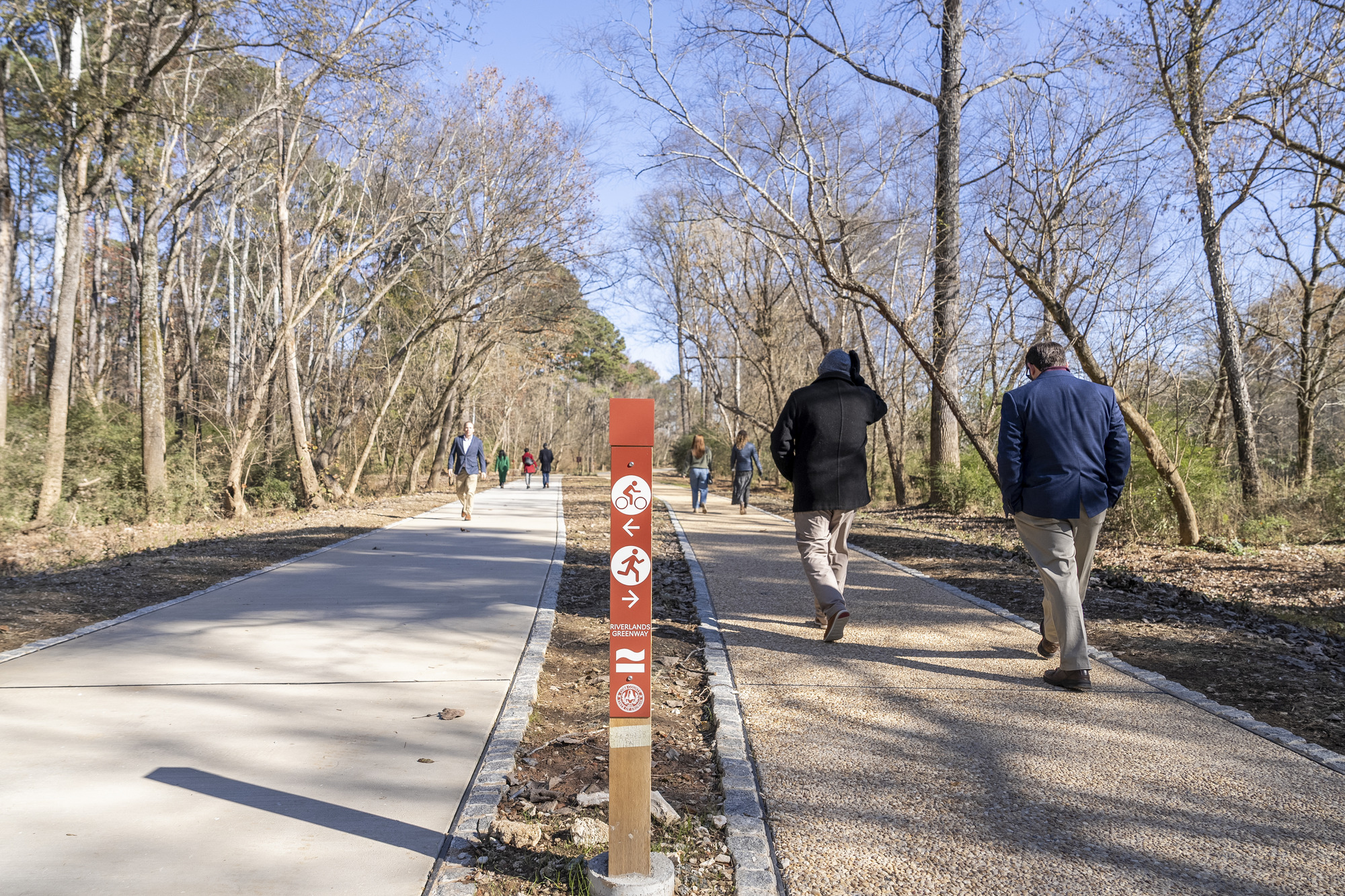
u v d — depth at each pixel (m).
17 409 16.88
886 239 18.97
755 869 2.76
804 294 25.19
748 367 35.72
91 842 2.89
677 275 32.88
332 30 14.26
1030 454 4.70
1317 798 3.26
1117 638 5.91
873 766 3.61
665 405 86.75
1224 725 4.07
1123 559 10.15
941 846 2.91
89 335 24.80
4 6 13.19
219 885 2.64
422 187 23.64
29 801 3.19
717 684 4.73
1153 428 11.78
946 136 15.89
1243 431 15.82
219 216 31.88
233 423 22.25
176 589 7.90
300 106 17.70
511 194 23.73
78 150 15.07
